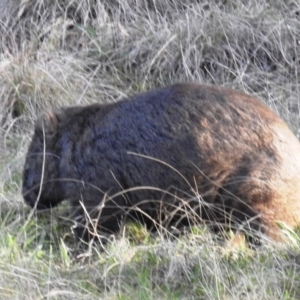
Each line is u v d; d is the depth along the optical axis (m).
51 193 18.22
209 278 15.41
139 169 17.06
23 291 14.84
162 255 16.33
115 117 17.44
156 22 25.92
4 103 23.11
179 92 17.22
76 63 24.34
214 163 16.73
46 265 16.16
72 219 17.92
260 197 16.75
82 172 17.55
